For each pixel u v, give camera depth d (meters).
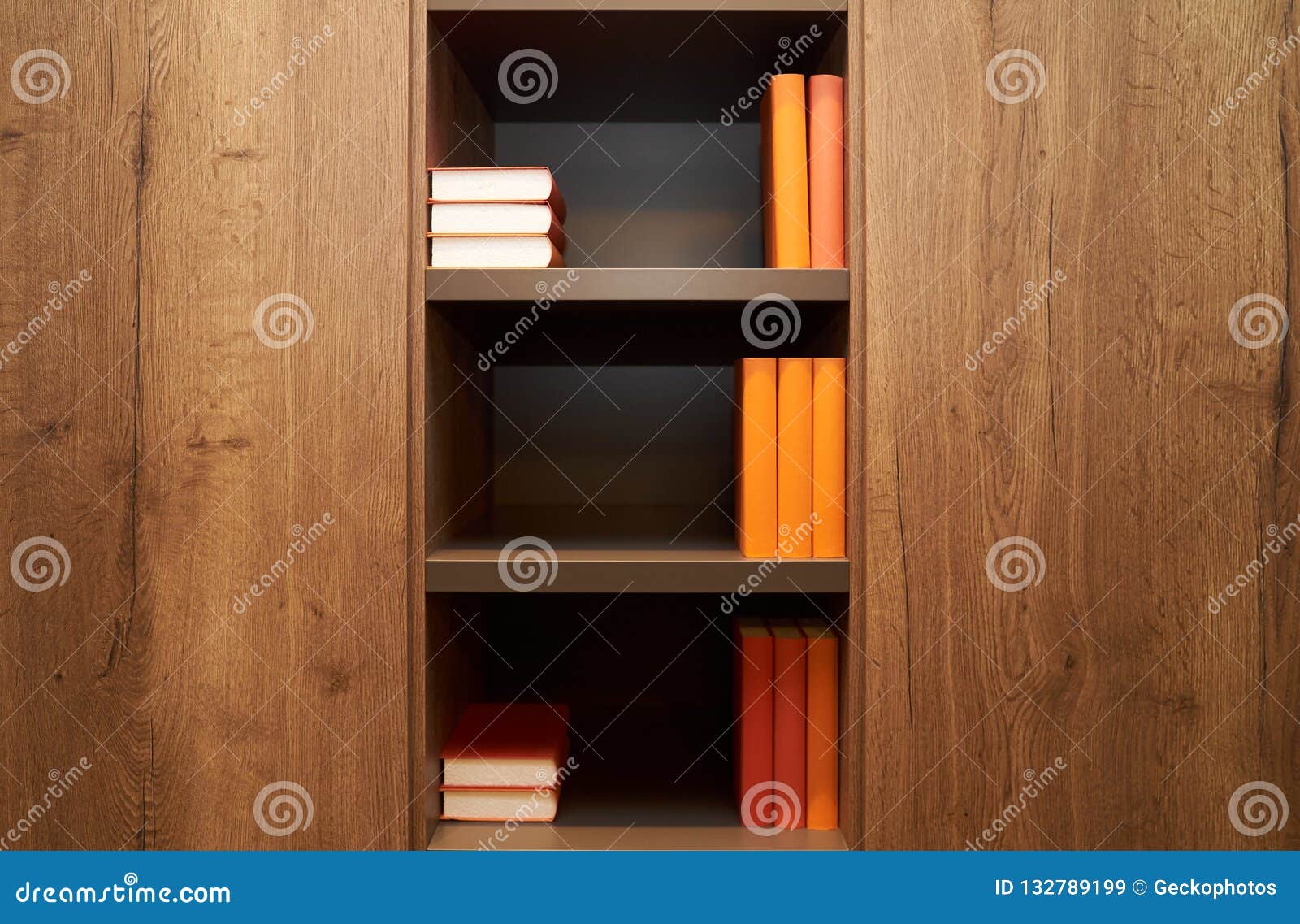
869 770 0.96
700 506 1.37
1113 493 0.96
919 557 0.95
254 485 0.96
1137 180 0.95
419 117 0.97
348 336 0.95
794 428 1.01
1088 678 0.96
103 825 0.96
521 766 1.07
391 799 0.96
